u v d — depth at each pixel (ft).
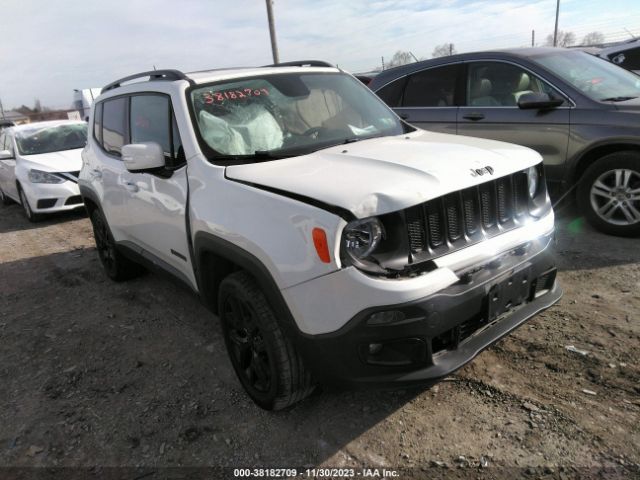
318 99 11.76
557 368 9.54
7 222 29.37
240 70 12.03
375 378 7.49
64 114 100.37
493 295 7.97
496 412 8.64
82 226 25.86
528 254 8.70
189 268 10.91
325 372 7.81
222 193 9.09
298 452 8.37
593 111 15.56
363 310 7.10
